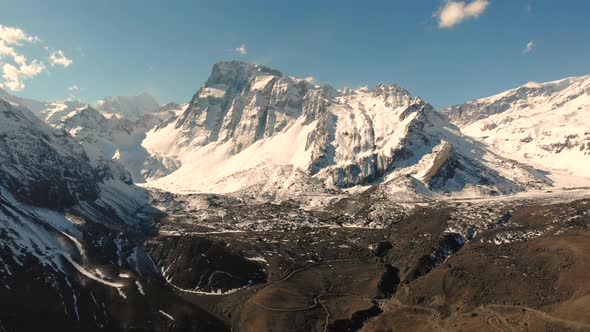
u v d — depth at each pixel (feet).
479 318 565.53
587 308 512.22
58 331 609.83
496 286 615.57
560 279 584.40
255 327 619.67
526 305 565.53
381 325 597.11
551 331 505.25
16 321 598.34
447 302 621.31
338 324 602.44
